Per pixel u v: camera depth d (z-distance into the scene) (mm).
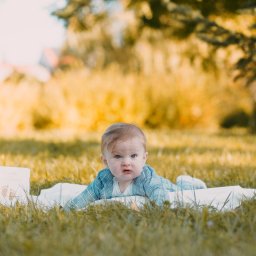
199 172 6816
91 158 8156
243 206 4156
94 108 17953
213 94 20172
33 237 3428
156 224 3592
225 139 12938
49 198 4977
